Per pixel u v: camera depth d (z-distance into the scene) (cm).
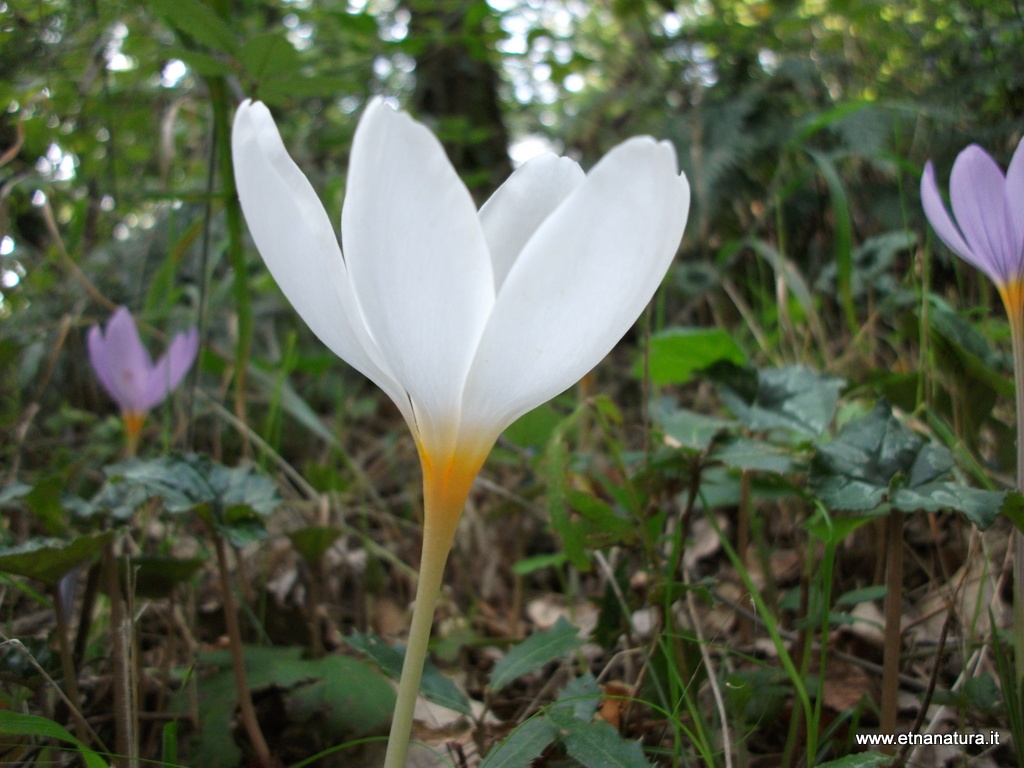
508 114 72
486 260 10
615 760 12
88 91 29
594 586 30
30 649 16
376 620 27
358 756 18
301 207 10
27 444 27
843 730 18
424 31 55
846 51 39
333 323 11
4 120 27
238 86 25
